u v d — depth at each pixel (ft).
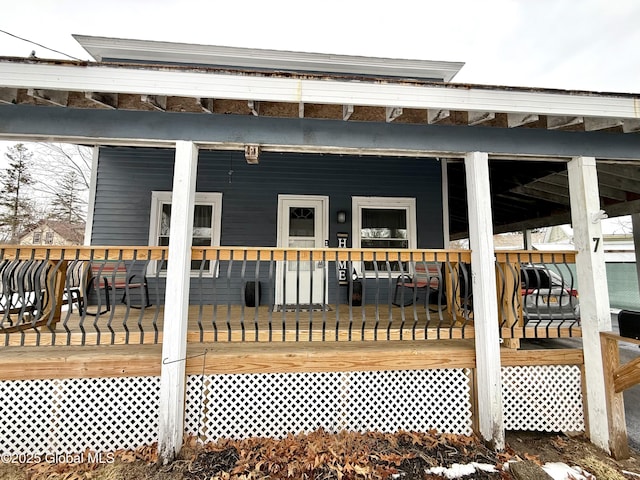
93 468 7.91
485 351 9.10
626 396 12.01
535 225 26.07
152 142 8.95
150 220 17.51
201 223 17.79
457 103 8.47
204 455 8.34
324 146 9.25
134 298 17.31
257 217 17.95
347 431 9.49
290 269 17.93
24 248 8.82
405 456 8.36
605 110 8.66
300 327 11.91
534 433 9.77
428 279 9.96
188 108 8.92
